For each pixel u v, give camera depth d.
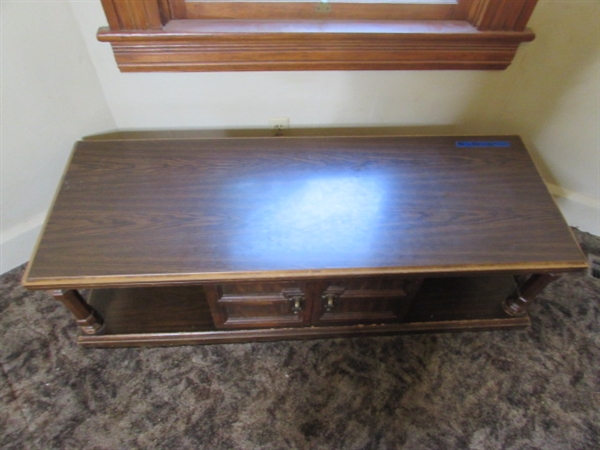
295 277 0.93
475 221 1.04
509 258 0.97
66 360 1.19
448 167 1.16
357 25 1.11
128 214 1.02
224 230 0.99
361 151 1.19
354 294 1.08
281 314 1.16
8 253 1.32
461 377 1.19
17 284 1.34
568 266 0.97
